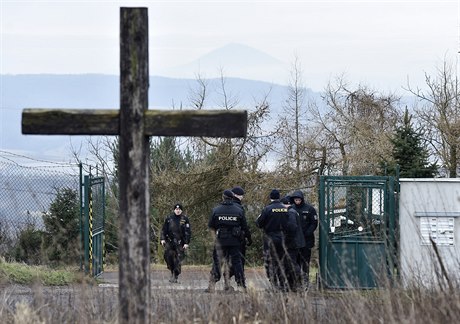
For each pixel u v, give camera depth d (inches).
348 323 1209.4
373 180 2460.6
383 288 1263.5
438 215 2401.6
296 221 2169.0
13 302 1662.2
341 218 2485.2
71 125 1110.4
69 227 2472.9
